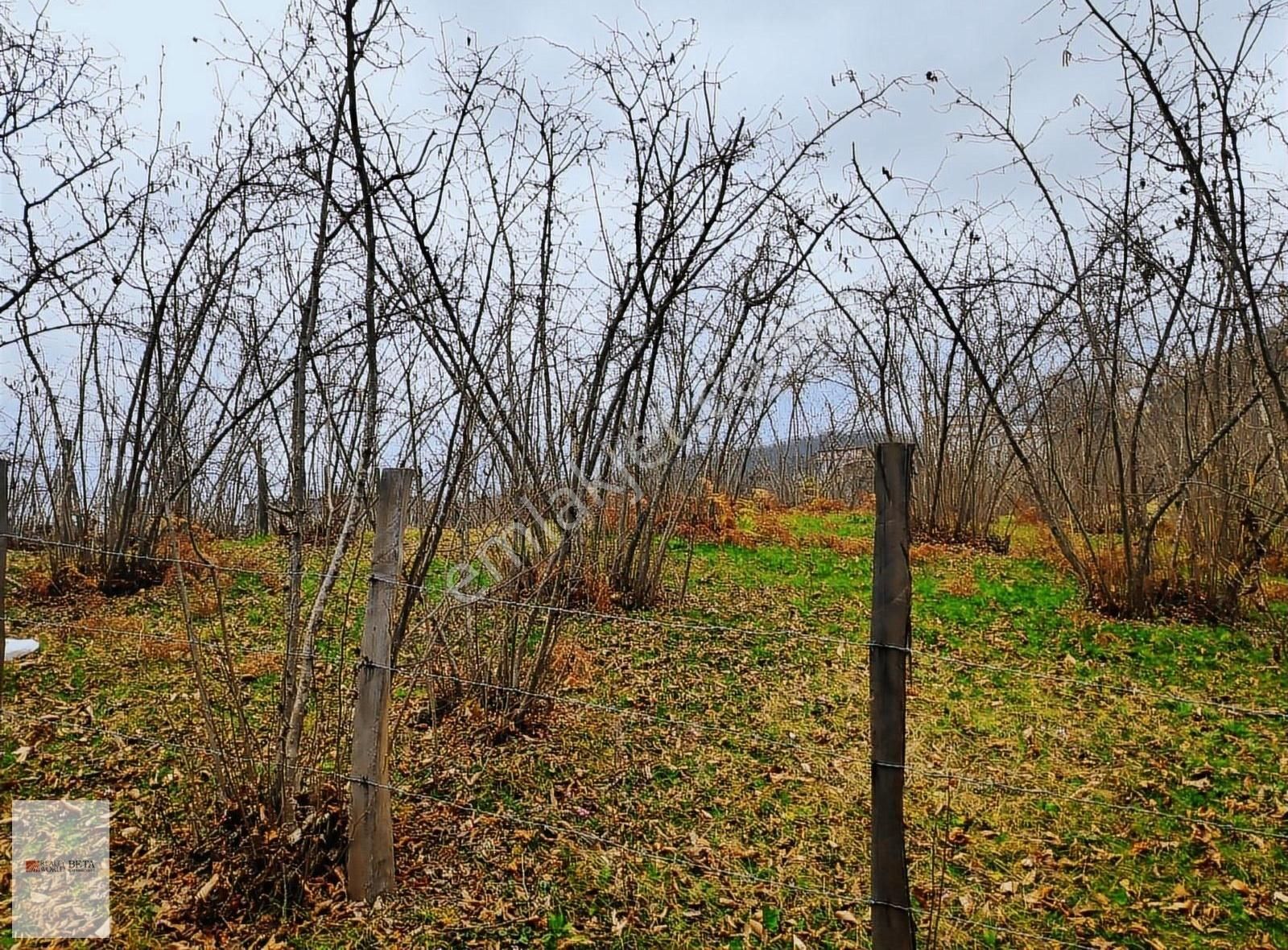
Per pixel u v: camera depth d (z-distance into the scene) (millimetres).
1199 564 7527
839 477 20266
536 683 4883
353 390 4570
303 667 3379
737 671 6051
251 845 3176
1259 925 3277
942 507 12758
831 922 3275
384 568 3141
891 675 2445
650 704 5402
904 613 2438
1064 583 8938
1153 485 8648
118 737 4465
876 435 15891
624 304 5602
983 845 3803
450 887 3365
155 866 3350
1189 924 3285
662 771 4469
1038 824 3982
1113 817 4051
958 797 4223
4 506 3797
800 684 5863
